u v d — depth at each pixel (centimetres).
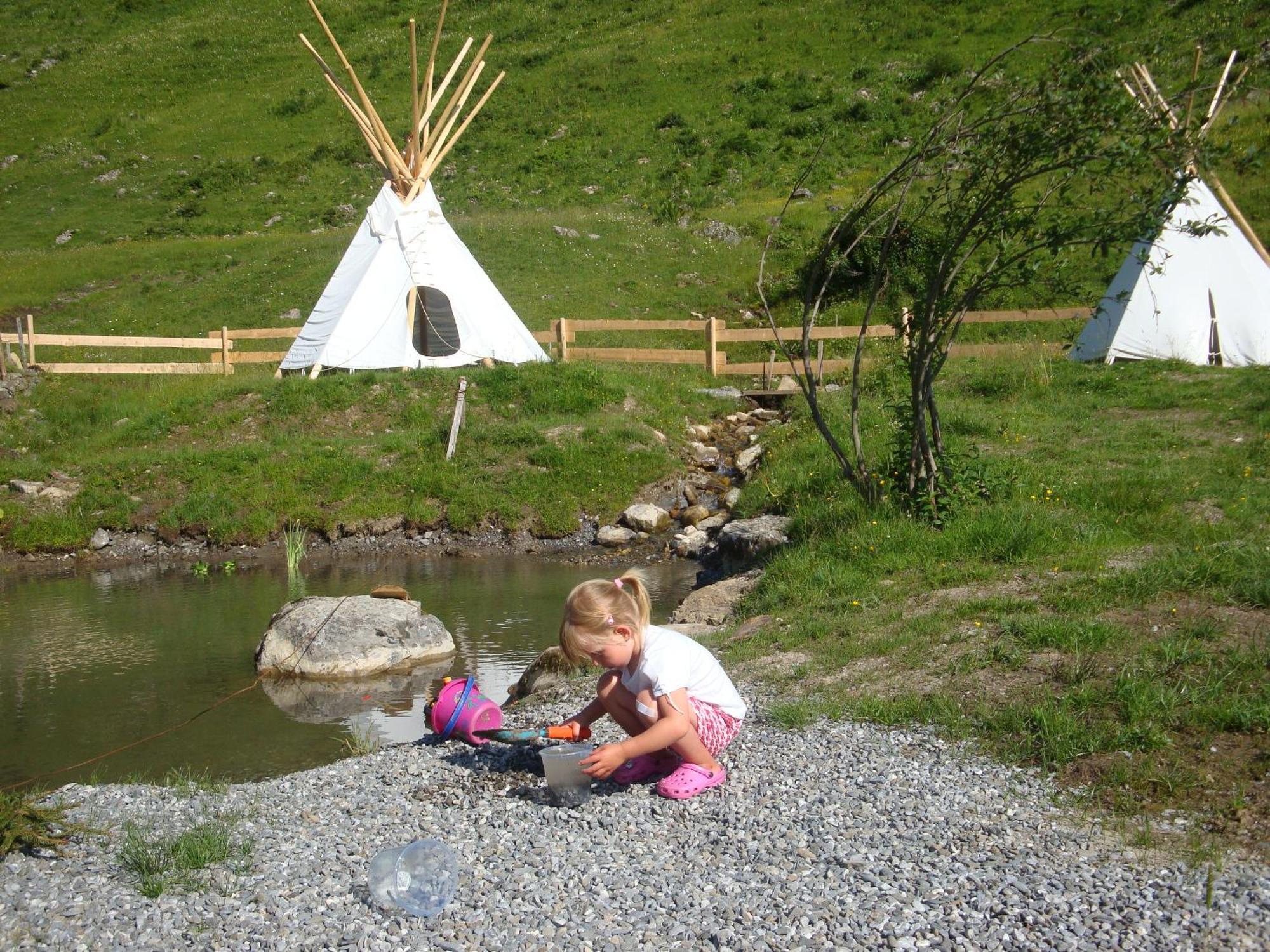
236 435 1666
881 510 954
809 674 645
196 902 398
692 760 481
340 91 1931
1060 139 827
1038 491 1008
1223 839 404
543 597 1106
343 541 1391
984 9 4500
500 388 1728
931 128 902
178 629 1024
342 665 867
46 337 1983
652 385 1795
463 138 4194
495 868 412
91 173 4178
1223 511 939
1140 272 1730
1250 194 2473
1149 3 3894
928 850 411
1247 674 537
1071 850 405
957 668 607
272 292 2666
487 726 579
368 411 1697
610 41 4994
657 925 362
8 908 398
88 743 715
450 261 1919
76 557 1362
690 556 1280
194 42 5688
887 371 1744
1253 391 1442
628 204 3359
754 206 3125
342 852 439
